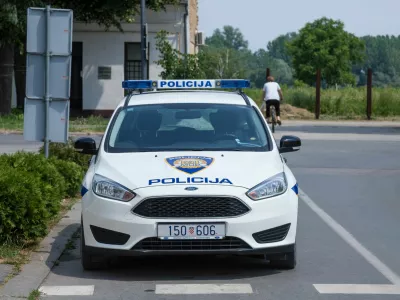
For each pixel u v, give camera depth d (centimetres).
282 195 1344
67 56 1973
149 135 1498
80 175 2212
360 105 7144
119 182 1335
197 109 1564
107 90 6262
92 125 5003
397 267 1429
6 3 4912
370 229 1800
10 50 5375
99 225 1329
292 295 1235
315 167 2969
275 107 4675
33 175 1655
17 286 1266
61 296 1229
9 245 1514
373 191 2384
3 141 3903
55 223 1805
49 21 1959
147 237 1303
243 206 1313
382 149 3706
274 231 1337
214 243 1309
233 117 1547
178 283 1312
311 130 5028
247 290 1263
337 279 1341
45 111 1984
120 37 6238
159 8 5941
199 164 1377
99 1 5656
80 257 1503
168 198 1304
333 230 1789
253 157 1423
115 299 1212
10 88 5400
